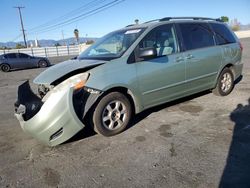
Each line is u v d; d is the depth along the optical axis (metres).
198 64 5.18
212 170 3.02
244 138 3.79
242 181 2.79
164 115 4.96
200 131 4.13
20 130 4.73
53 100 3.52
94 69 3.93
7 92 8.99
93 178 3.03
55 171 3.23
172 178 2.92
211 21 5.84
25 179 3.11
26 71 17.44
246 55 14.50
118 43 4.69
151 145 3.76
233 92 6.38
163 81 4.62
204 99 5.86
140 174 3.04
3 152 3.86
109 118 4.11
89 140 4.05
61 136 3.65
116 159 3.42
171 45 4.83
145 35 4.50
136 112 4.43
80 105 3.79
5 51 38.94
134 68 4.23
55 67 4.41
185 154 3.43
